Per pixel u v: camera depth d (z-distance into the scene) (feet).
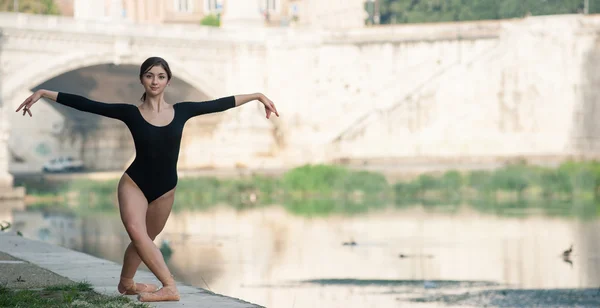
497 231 152.97
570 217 177.58
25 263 65.82
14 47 315.37
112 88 385.09
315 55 372.99
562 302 82.38
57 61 321.93
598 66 330.54
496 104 338.95
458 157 325.42
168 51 354.74
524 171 252.01
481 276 100.27
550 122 332.39
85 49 329.11
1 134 264.31
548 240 138.10
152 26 347.15
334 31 370.73
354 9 445.78
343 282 96.22
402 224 169.07
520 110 335.67
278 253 123.95
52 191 274.98
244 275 101.45
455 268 107.24
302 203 236.63
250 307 44.68
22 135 409.28
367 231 156.46
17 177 304.30
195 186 271.90
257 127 360.69
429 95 346.54
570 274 101.19
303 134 372.99
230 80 376.27
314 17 458.50
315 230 159.63
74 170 377.50
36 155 410.52
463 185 257.96
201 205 232.94
